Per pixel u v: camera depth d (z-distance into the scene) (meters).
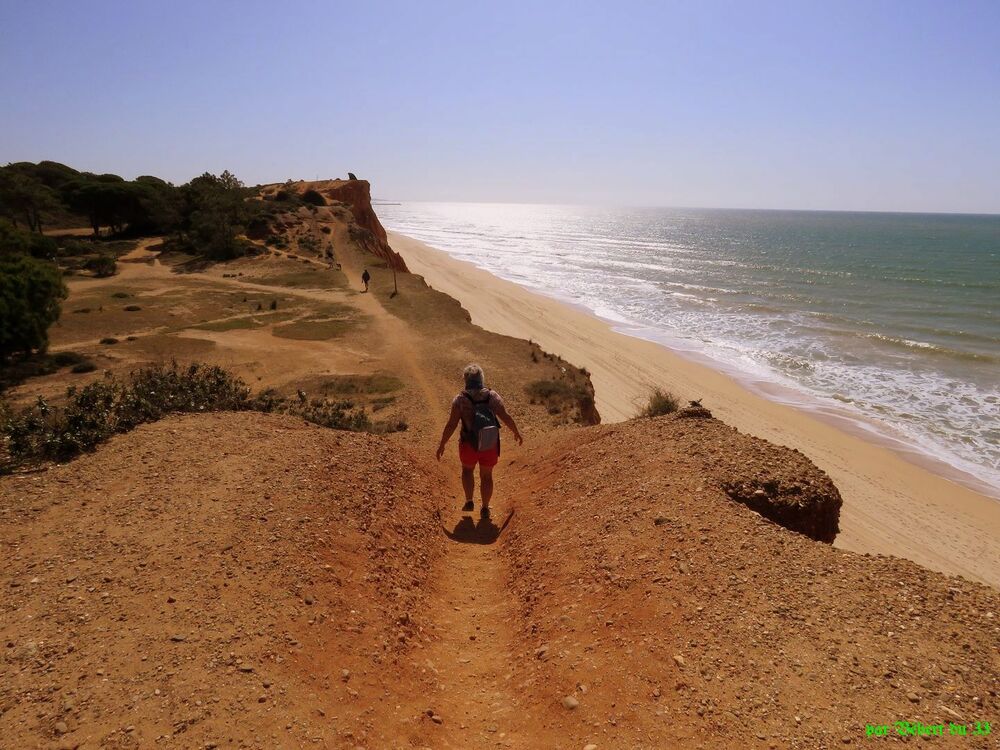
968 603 3.74
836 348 38.66
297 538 4.57
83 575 4.00
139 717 2.77
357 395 22.72
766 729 2.79
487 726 3.20
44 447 6.32
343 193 85.88
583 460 6.96
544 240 139.25
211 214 60.19
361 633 3.75
